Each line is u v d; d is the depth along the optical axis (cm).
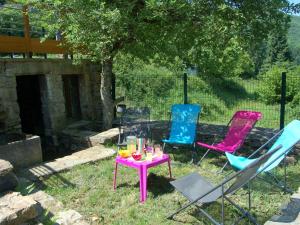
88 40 763
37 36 1053
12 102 802
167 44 865
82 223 432
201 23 750
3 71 777
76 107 1099
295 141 493
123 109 854
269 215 455
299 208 441
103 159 703
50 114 924
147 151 580
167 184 579
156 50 897
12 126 799
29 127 1018
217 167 670
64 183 583
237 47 777
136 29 766
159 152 580
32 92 990
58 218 440
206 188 457
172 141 712
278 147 400
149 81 1741
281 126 837
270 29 741
